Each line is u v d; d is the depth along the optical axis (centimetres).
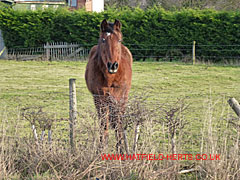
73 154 470
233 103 500
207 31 1741
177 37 1789
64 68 1675
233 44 1711
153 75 1416
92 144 452
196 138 566
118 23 536
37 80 1336
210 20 1736
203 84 1204
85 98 953
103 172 418
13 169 462
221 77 1334
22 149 490
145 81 1279
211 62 1738
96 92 582
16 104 899
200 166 452
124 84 580
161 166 451
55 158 470
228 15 1695
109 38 520
